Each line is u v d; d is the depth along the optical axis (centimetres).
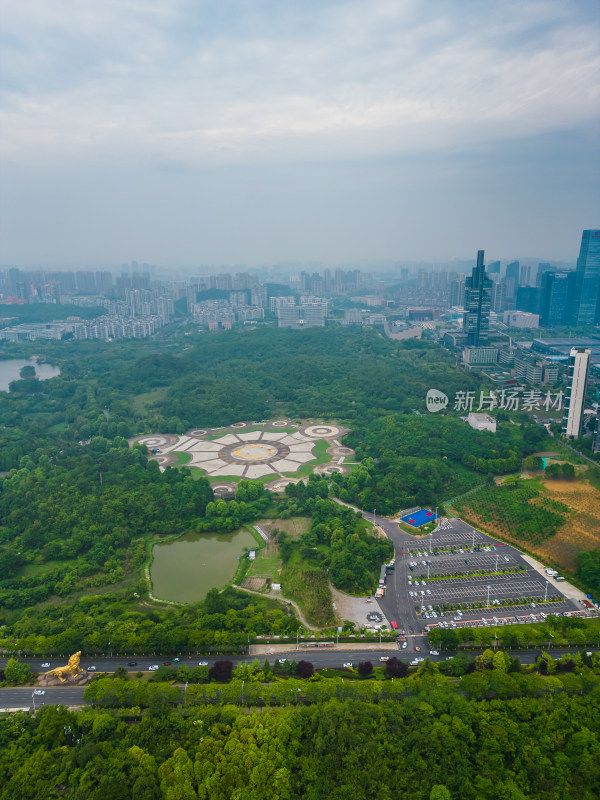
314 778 15512
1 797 15275
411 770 15700
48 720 17038
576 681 18100
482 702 17588
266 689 18300
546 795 15100
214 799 15062
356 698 17912
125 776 15550
